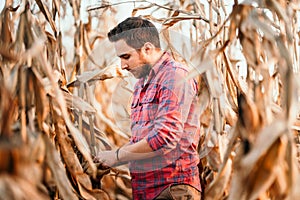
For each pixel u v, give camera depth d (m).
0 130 0.84
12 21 1.46
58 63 1.91
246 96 1.07
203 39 2.03
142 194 1.61
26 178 0.76
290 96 0.91
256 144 0.91
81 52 2.04
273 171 0.91
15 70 1.08
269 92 1.07
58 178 1.13
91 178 1.73
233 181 0.96
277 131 0.88
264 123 1.04
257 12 1.07
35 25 1.35
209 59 1.14
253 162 0.88
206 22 2.00
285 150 0.92
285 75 0.95
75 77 2.04
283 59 0.97
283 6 1.11
